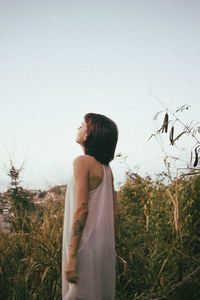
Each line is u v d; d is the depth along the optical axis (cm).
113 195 205
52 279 222
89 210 167
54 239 249
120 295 222
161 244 229
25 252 246
